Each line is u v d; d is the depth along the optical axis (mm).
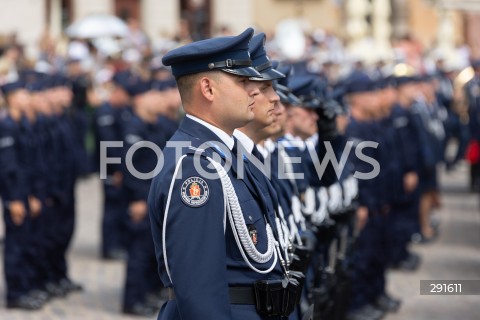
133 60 60469
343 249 25531
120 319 32344
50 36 69125
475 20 96875
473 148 59625
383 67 66188
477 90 60969
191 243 15383
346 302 25953
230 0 106500
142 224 32969
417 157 41094
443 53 79812
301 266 17031
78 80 55250
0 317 32438
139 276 32938
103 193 41312
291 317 17000
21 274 33562
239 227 15930
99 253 42750
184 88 16406
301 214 21500
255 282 16094
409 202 39844
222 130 16375
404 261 39656
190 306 15242
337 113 25453
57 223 35062
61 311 33250
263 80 17516
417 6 110312
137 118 33875
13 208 33312
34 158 34188
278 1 106750
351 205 26984
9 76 43094
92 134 58812
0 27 76188
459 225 49438
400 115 40281
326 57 68438
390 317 32688
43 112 35125
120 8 103625
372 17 78938
